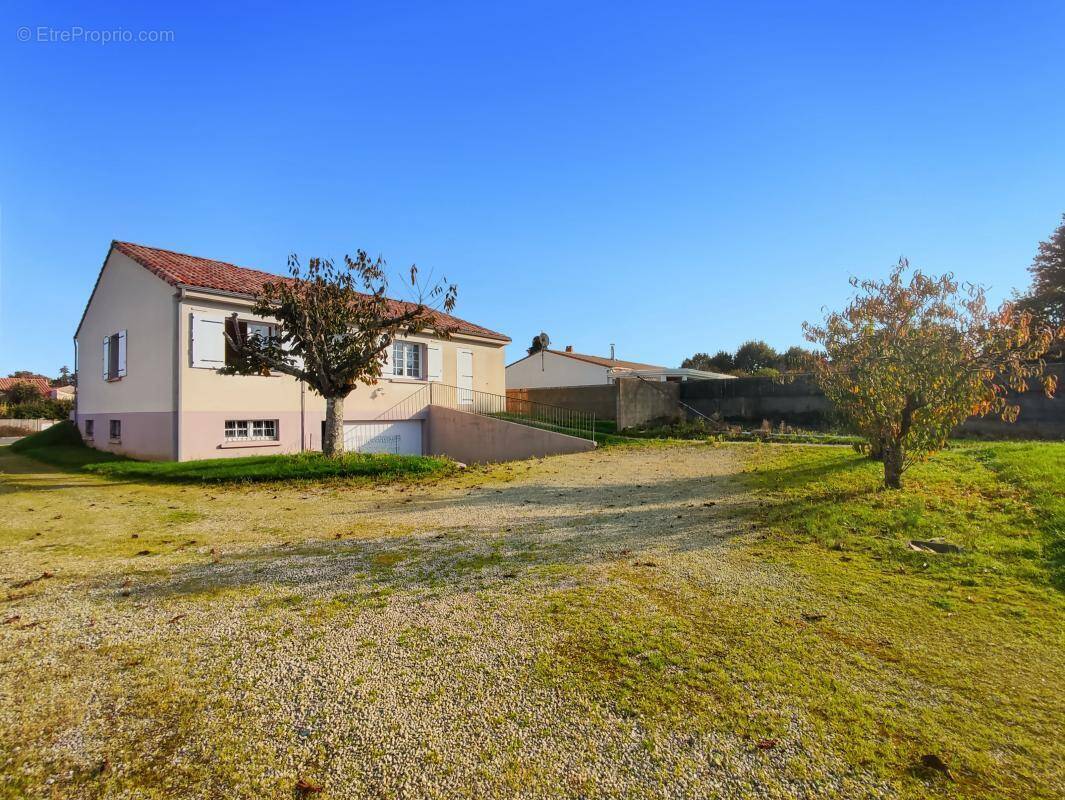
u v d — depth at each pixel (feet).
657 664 9.83
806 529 18.45
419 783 7.02
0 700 8.84
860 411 24.94
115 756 7.54
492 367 70.23
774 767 7.22
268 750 7.66
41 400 126.52
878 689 9.02
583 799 6.73
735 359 180.65
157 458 43.96
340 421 40.16
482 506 24.93
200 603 12.91
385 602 12.89
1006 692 8.94
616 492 27.30
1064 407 45.47
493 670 9.71
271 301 38.58
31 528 21.21
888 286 24.93
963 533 17.31
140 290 46.85
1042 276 96.73
